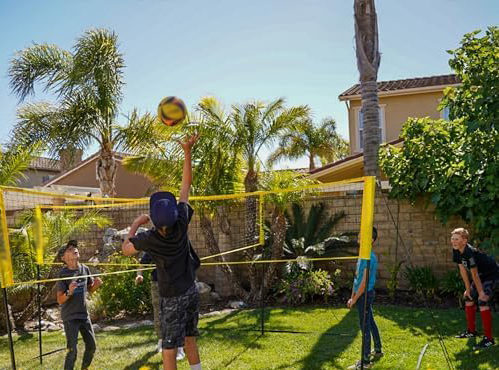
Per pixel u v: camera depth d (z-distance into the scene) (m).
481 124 7.29
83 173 23.81
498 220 7.76
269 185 10.17
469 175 8.16
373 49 9.88
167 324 3.76
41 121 12.66
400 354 5.75
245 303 9.80
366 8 9.89
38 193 4.85
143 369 5.64
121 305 9.16
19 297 9.07
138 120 11.66
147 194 16.22
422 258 9.62
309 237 10.22
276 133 10.69
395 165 9.62
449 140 8.78
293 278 9.54
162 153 10.99
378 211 9.98
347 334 6.80
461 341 6.18
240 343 6.61
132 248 3.81
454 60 7.77
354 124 18.53
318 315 8.20
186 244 3.86
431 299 8.90
